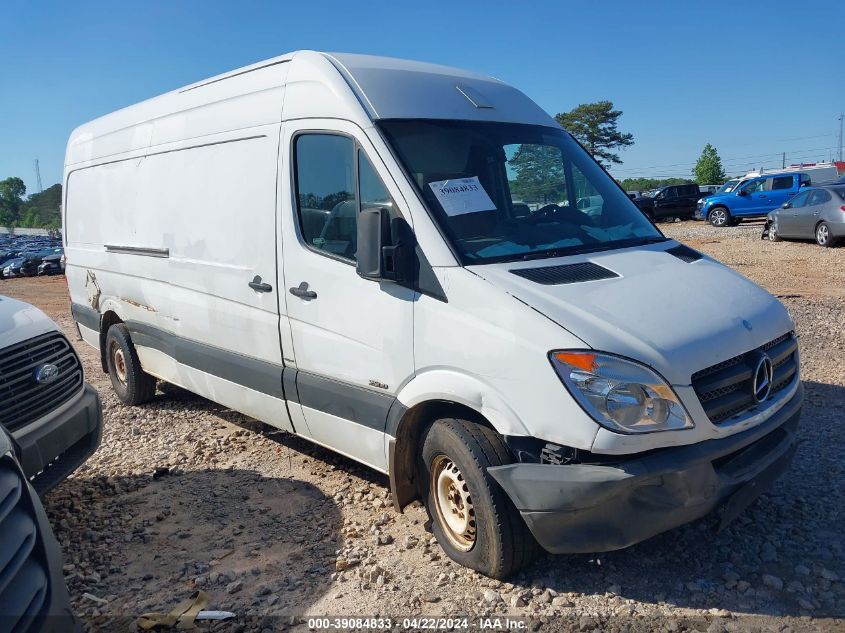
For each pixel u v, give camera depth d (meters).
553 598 3.69
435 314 3.91
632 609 3.57
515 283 3.75
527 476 3.53
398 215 4.14
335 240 4.58
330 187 4.62
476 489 3.74
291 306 4.89
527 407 3.53
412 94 4.68
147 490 5.36
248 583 4.02
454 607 3.67
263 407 5.37
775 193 26.92
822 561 3.90
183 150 6.02
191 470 5.70
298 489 5.22
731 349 3.70
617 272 4.08
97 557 4.39
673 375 3.44
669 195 33.31
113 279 7.21
